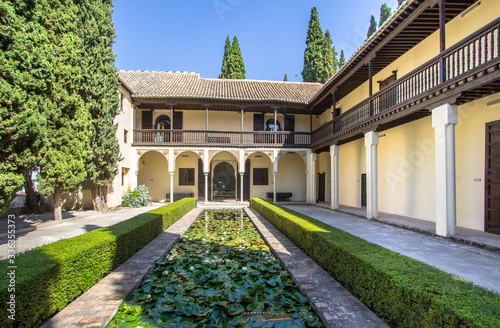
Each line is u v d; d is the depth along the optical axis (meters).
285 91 16.28
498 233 5.89
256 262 4.61
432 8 6.30
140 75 16.89
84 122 8.70
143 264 4.38
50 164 7.76
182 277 3.93
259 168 17.12
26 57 4.86
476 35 4.92
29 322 2.42
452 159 5.81
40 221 8.44
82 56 9.88
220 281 3.65
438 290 2.17
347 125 10.62
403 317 2.30
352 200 12.78
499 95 5.97
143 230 5.49
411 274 2.54
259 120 16.58
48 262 2.81
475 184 6.52
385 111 7.70
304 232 5.07
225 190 17.27
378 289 2.68
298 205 14.20
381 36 7.80
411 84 6.86
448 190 5.82
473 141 6.59
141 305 3.03
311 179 14.95
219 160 17.08
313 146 14.60
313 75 20.94
